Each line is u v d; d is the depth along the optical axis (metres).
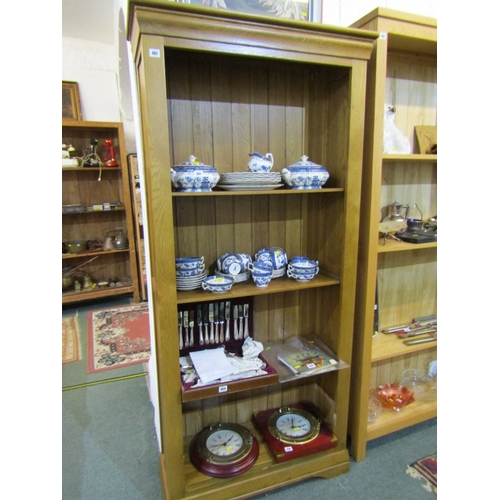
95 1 2.85
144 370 2.55
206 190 1.26
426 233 1.71
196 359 1.45
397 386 1.97
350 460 1.68
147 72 1.06
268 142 1.55
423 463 1.65
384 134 1.61
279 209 1.64
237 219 1.57
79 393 2.28
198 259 1.38
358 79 1.32
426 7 1.75
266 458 1.54
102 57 3.73
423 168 1.86
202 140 1.44
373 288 1.54
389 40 1.45
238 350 1.61
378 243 1.62
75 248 3.66
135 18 1.04
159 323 1.23
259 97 1.50
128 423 1.99
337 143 1.44
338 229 1.48
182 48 1.09
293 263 1.51
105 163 3.66
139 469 1.65
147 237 1.49
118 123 3.53
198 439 1.60
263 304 1.68
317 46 1.23
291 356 1.58
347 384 1.57
